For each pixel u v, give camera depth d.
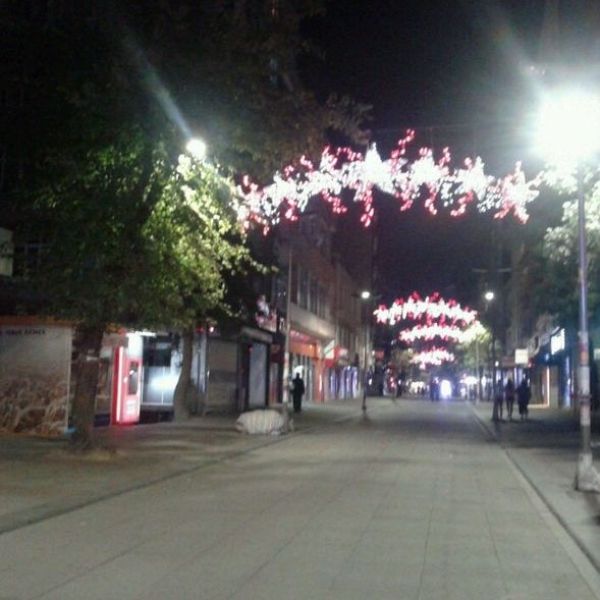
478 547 12.01
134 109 19.14
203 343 39.72
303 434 34.56
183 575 9.92
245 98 19.42
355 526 13.37
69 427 26.91
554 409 59.62
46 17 19.41
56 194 20.12
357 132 20.20
